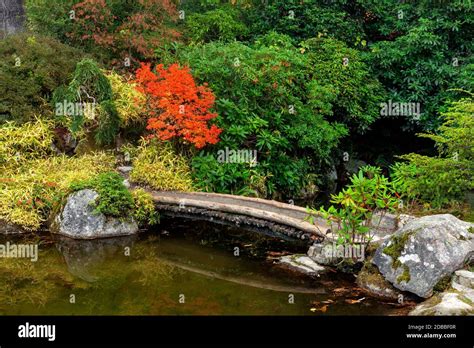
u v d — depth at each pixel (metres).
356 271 5.95
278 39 10.95
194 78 9.41
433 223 5.38
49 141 8.85
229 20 11.91
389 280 5.41
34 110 9.10
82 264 6.56
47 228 7.72
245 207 7.53
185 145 9.10
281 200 9.62
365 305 5.22
